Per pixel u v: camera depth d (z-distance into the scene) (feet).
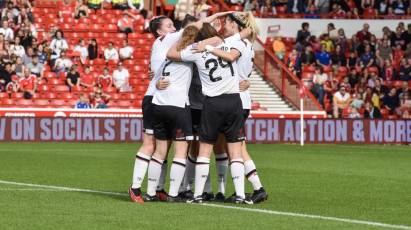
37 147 207.51
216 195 99.66
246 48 95.81
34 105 256.73
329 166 155.53
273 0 304.71
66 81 262.26
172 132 94.68
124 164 153.99
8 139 233.14
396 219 83.46
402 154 196.75
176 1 290.15
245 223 78.43
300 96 244.42
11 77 256.93
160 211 85.81
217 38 92.99
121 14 289.53
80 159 166.20
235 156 94.84
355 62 284.00
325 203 96.37
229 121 93.86
